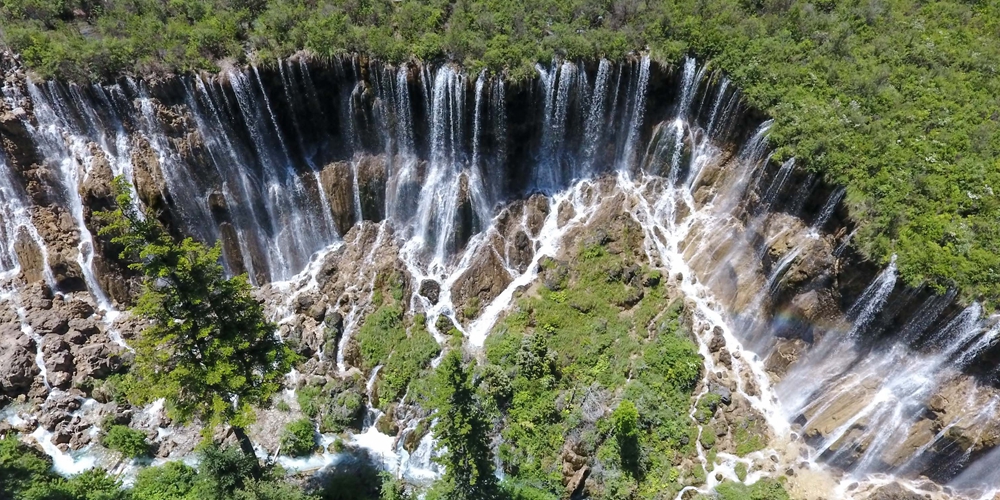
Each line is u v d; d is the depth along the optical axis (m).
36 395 37.03
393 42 40.91
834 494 31.91
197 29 40.72
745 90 38.19
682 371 35.47
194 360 28.47
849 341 33.78
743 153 39.28
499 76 40.19
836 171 33.88
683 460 33.28
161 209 39.88
